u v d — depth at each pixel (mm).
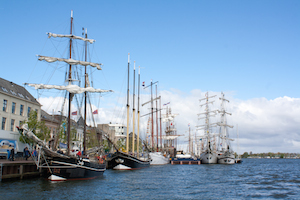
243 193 39062
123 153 72312
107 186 41375
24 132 38750
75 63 52250
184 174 67625
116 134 163875
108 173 62562
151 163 111188
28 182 40062
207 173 72562
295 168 107812
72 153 47719
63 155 41094
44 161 41094
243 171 83438
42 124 65875
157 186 44219
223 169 91312
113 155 73250
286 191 41219
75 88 49688
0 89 65562
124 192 37438
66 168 41531
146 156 103875
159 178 55781
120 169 72562
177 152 162000
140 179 52688
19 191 33656
